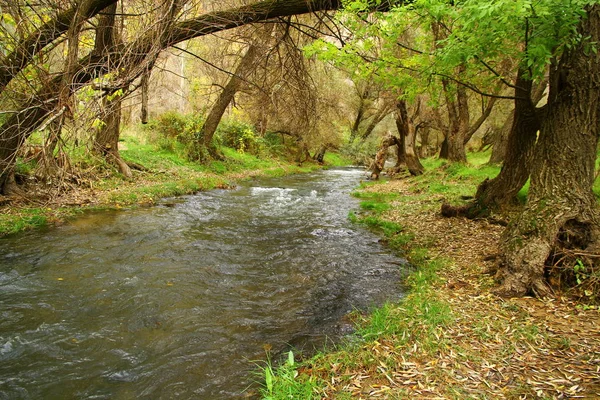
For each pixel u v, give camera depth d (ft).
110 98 19.07
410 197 45.01
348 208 41.45
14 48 21.90
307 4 23.80
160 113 66.85
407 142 67.00
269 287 19.02
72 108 17.87
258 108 31.99
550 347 11.82
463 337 12.66
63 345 13.00
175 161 58.85
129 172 44.24
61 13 22.11
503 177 30.27
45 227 26.61
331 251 25.35
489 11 13.87
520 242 17.10
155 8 19.74
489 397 9.53
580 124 17.21
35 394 10.66
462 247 24.31
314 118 31.24
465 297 16.25
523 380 10.16
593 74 16.85
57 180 24.22
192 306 16.40
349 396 9.85
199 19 24.00
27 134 25.02
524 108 27.68
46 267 19.74
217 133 75.31
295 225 32.83
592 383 9.78
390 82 27.40
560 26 16.21
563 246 16.78
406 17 21.49
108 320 14.82
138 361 12.35
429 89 27.27
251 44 27.22
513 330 12.95
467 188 44.91
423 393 9.83
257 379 11.59
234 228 30.78
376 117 118.62
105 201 34.63
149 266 20.80
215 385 11.30
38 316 14.76
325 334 14.39
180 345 13.38
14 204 29.30
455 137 58.90
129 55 19.22
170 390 11.02
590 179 17.49
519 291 16.12
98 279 18.62
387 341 12.82
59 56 23.08
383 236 29.50
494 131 93.09
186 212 35.22
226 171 67.05
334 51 23.94
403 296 17.97
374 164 74.28
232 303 16.98
